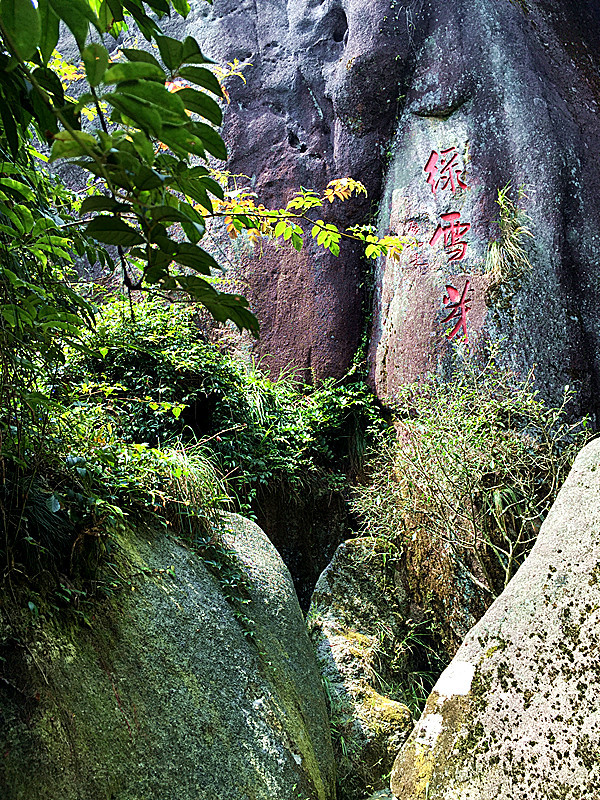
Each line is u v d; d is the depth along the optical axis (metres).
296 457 5.23
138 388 4.71
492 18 5.71
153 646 2.68
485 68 5.57
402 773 2.86
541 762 2.44
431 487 4.43
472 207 5.23
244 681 3.00
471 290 5.03
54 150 0.87
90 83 0.82
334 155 6.26
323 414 5.56
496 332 4.82
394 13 5.99
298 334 5.94
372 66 5.94
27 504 2.35
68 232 1.82
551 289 4.84
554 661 2.56
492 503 4.26
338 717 3.80
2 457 2.21
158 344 4.94
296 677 3.43
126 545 2.90
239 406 5.02
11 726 1.89
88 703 2.22
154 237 1.04
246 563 3.66
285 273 6.09
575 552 2.69
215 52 6.66
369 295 6.05
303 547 5.23
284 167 6.28
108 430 3.13
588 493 2.76
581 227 5.05
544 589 2.71
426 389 4.95
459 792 2.60
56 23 0.94
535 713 2.54
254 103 6.53
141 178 0.95
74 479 2.66
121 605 2.67
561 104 5.44
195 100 1.06
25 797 1.81
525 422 4.49
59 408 2.66
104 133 0.88
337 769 3.58
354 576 4.75
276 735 2.95
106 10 1.18
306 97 6.48
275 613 3.58
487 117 5.43
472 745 2.65
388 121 6.04
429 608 4.59
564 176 5.12
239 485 4.78
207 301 1.14
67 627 2.34
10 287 1.91
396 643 4.48
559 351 4.70
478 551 4.28
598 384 4.73
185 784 2.37
